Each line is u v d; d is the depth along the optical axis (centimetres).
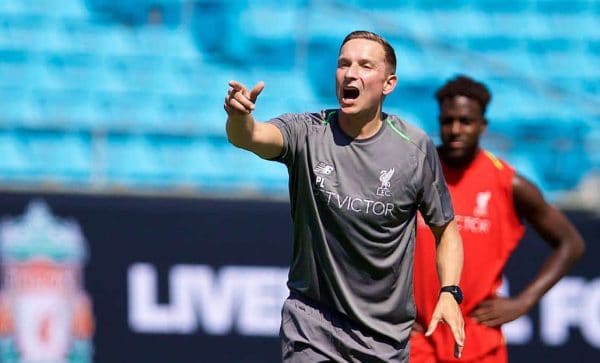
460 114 2112
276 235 2814
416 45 4425
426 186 1592
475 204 2134
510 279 2756
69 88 4156
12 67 4188
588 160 4034
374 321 1609
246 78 4284
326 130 1573
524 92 4356
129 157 3894
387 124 1582
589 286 2800
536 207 2180
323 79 4334
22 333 2708
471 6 4578
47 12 4322
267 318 2800
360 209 1545
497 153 3853
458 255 1642
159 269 2764
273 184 3881
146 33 4338
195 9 4391
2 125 3897
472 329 2106
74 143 3916
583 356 2791
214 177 3881
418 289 2092
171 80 4231
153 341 2755
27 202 2723
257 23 4400
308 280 1606
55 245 2730
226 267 2791
